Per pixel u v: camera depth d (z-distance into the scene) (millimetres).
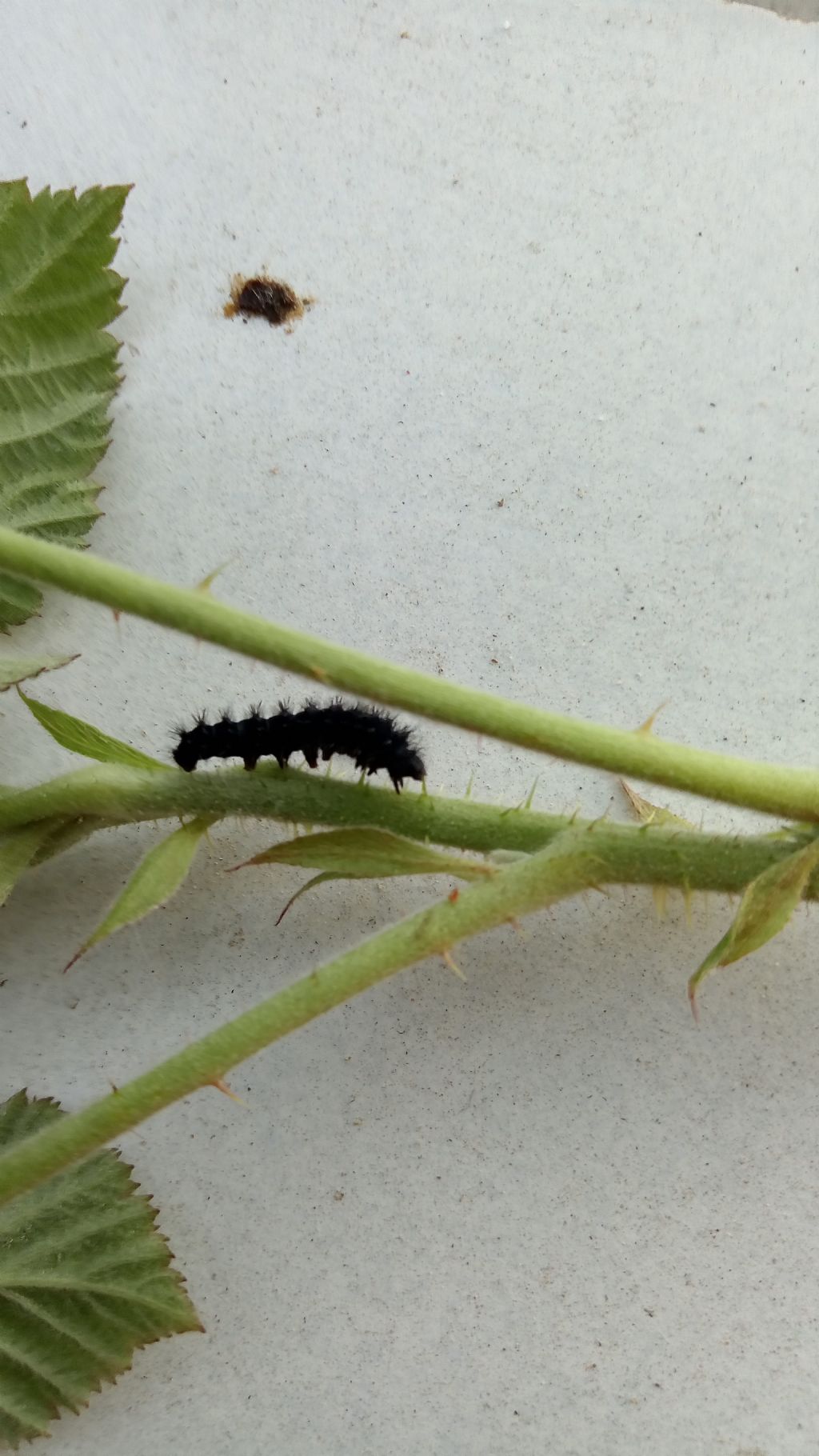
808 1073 156
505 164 169
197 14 170
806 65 171
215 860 161
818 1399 151
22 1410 143
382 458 167
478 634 165
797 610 165
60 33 170
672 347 167
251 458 167
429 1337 152
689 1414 151
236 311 168
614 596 165
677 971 158
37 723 163
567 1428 151
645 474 166
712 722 163
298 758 162
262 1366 152
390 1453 150
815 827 129
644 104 170
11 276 148
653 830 130
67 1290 144
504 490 167
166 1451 150
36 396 152
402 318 168
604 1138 155
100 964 160
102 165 169
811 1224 154
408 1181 155
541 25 170
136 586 106
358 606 165
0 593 152
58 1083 157
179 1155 155
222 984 159
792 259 168
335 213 169
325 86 169
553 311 168
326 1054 157
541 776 162
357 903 160
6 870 135
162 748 163
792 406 167
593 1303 152
